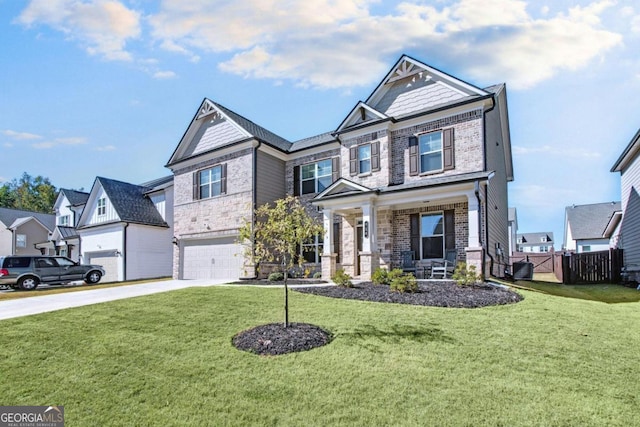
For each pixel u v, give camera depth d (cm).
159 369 536
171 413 423
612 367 536
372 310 836
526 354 579
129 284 1588
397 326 713
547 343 626
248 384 488
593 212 3828
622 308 946
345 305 892
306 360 561
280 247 736
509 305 875
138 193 2627
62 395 465
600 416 407
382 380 492
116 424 404
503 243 1844
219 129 1928
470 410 418
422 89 1512
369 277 1358
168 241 2495
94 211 2566
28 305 977
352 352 589
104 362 561
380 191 1380
